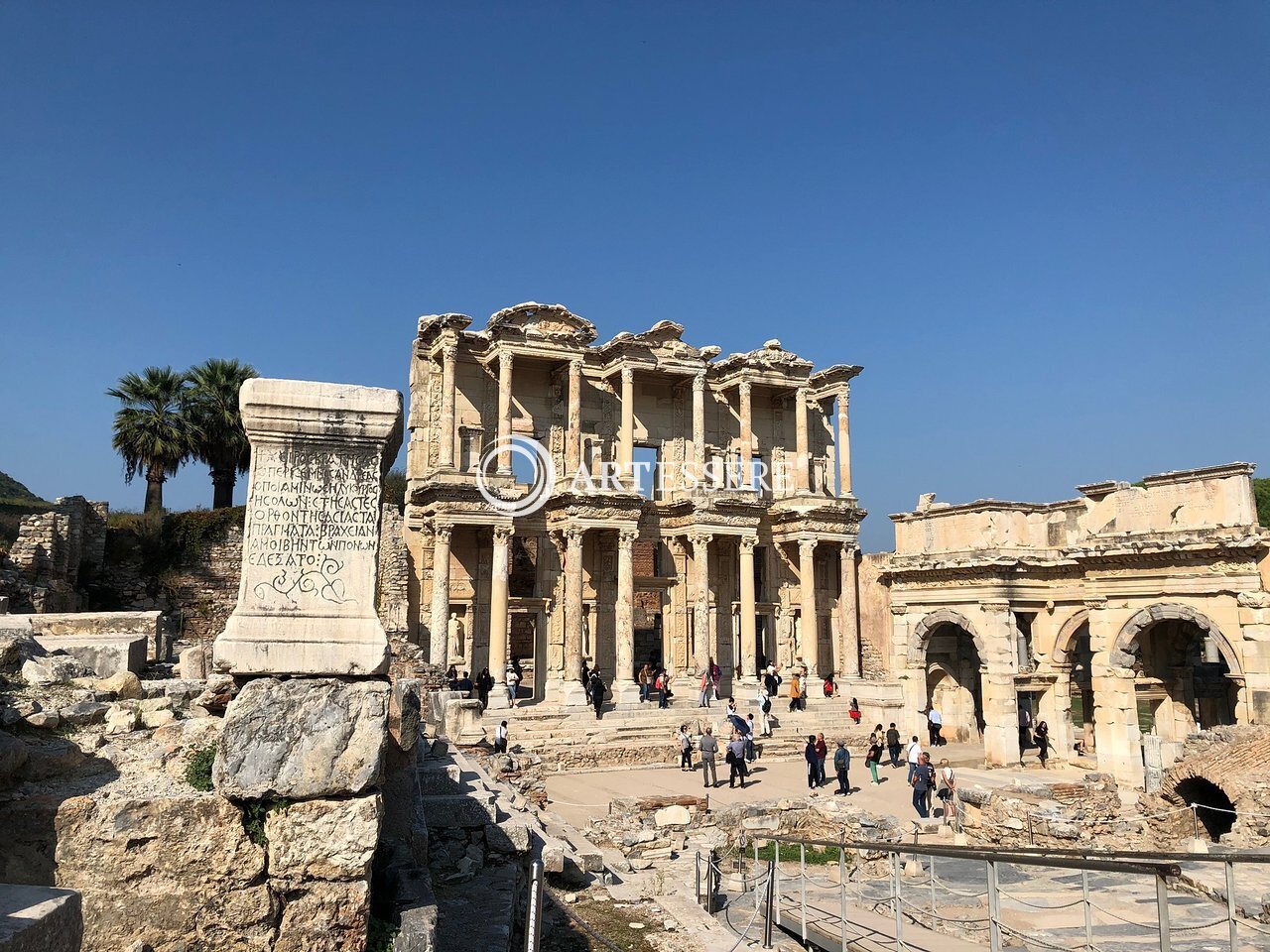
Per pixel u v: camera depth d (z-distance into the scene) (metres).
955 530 42.81
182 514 50.56
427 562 49.53
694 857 23.55
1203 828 26.39
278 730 8.55
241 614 9.03
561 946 13.66
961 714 47.44
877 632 57.41
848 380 58.91
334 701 8.73
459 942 10.80
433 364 51.06
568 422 51.25
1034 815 25.02
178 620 48.09
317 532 9.34
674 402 57.16
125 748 9.26
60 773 8.67
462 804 15.05
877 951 13.88
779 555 58.22
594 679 45.47
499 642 47.59
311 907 8.34
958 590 42.28
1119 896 19.22
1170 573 34.88
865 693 51.03
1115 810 26.94
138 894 8.05
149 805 8.23
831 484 60.66
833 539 56.34
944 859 23.53
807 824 28.62
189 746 9.23
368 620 9.24
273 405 9.35
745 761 36.78
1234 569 32.81
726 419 58.78
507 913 11.98
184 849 8.21
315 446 9.49
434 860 14.14
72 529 44.91
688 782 36.00
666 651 54.72
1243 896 18.31
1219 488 33.81
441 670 39.31
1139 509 36.50
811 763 35.50
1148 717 42.44
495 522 48.34
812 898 18.80
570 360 51.41
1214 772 26.16
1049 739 40.31
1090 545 37.22
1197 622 33.97
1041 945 14.23
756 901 16.69
